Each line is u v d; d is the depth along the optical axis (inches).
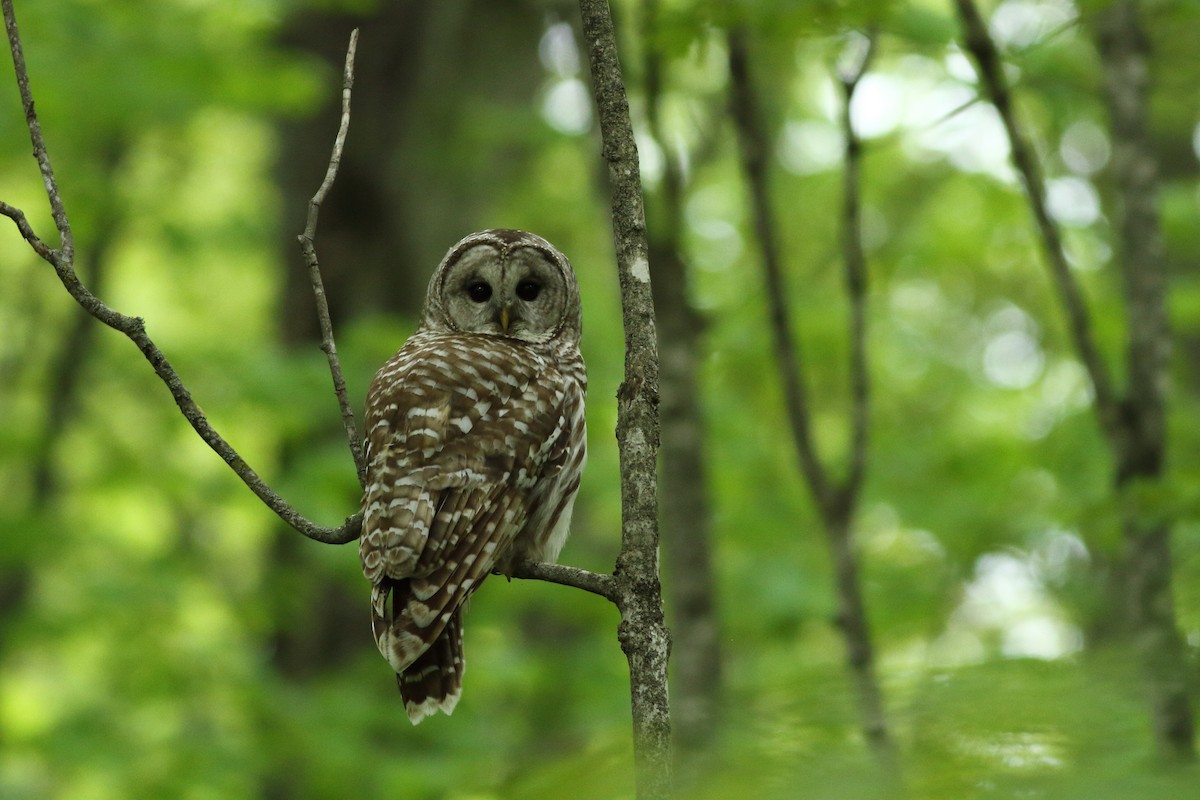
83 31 534.9
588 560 647.1
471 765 534.0
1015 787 97.3
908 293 746.8
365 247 684.1
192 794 532.4
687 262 417.4
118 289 956.0
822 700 120.6
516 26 776.3
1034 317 706.2
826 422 705.0
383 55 693.9
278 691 565.3
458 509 223.3
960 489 577.0
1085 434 556.7
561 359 272.1
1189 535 297.7
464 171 737.6
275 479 582.9
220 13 580.7
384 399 237.5
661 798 107.3
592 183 397.4
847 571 353.1
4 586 719.7
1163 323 347.9
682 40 333.7
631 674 162.2
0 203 193.9
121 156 722.2
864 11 321.1
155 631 588.1
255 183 924.6
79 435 776.3
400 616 210.5
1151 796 93.4
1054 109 385.1
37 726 595.5
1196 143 696.4
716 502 622.5
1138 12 364.8
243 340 866.8
